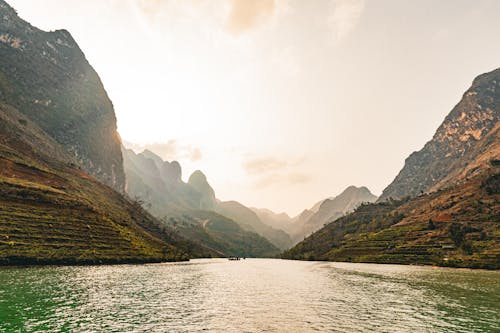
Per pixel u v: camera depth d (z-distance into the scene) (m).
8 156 162.12
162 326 39.66
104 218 147.38
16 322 38.84
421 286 83.94
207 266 164.12
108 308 48.41
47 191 135.38
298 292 72.81
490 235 175.50
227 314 47.34
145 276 92.00
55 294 56.19
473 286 83.62
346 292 73.12
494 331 40.56
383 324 43.19
